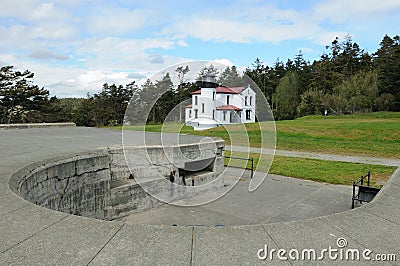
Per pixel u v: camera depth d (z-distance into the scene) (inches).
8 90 1315.2
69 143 361.1
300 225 119.9
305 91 2255.2
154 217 301.0
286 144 840.3
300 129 1047.0
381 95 1849.2
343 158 657.0
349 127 1045.2
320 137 950.4
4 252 96.2
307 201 354.3
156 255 95.4
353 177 472.1
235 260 93.4
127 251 97.4
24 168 205.6
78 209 261.9
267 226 117.7
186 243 103.1
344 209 325.4
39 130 600.1
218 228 114.7
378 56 2514.8
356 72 2274.9
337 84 2146.9
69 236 106.9
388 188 183.0
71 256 94.0
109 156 303.3
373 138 912.3
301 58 2864.2
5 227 113.8
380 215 133.3
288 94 2161.7
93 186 279.6
